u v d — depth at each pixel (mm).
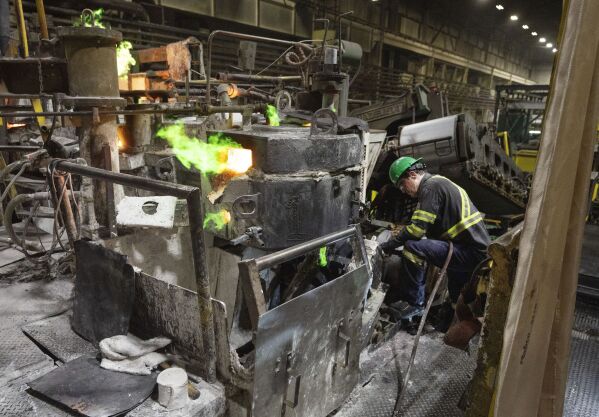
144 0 7816
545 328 1207
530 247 1166
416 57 17953
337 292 1834
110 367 1781
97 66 2123
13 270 2770
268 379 1603
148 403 1632
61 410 1601
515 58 28391
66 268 2742
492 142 5102
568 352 1265
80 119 2229
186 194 1551
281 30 10859
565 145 1096
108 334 1958
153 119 2646
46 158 2752
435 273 3477
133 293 1862
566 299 1225
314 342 1800
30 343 2035
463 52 21375
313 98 3615
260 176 2188
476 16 20922
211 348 1719
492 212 5500
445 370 2680
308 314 1691
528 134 10195
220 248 2674
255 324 1522
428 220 3156
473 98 20422
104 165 2238
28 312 2297
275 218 2217
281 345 1606
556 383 1286
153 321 1967
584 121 1094
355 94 12320
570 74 1062
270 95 4039
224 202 2342
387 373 2629
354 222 2717
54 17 6344
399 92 14312
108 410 1546
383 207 4816
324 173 2338
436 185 3225
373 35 14273
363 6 13602
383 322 3117
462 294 2191
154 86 3668
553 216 1134
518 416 1264
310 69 3502
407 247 3195
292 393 1740
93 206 2264
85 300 2068
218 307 1675
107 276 1946
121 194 2371
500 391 1254
